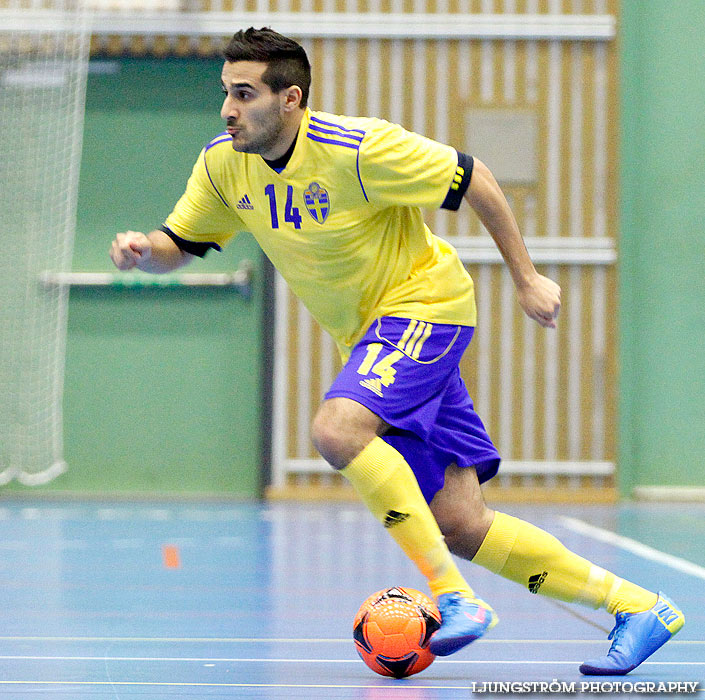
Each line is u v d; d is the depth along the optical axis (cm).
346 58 3572
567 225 3559
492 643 1211
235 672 1027
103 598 1573
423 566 948
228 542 2384
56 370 3531
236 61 934
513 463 3534
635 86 3572
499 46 3572
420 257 1008
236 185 1011
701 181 3591
